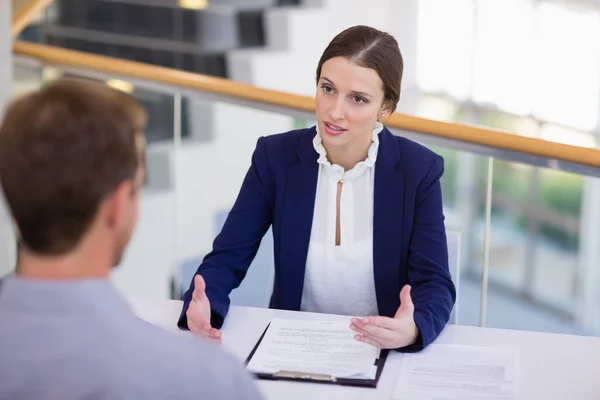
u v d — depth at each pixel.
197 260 4.88
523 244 8.61
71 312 1.08
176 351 1.11
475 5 7.46
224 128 4.70
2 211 3.68
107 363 1.07
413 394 1.82
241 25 5.98
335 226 2.39
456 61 7.68
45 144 1.07
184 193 4.81
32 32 5.12
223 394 1.11
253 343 2.06
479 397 1.81
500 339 2.10
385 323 1.97
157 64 5.78
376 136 2.39
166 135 4.67
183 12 5.77
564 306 8.58
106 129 1.10
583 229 8.41
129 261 4.87
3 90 3.72
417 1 7.49
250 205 2.44
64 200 1.07
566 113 7.11
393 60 2.24
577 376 1.91
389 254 2.36
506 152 2.71
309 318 2.19
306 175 2.40
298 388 1.84
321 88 2.27
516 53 7.34
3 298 1.10
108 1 5.52
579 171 2.63
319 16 6.30
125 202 1.14
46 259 1.10
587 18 6.83
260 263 3.11
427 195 2.38
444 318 2.14
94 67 3.77
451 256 2.52
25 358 1.06
